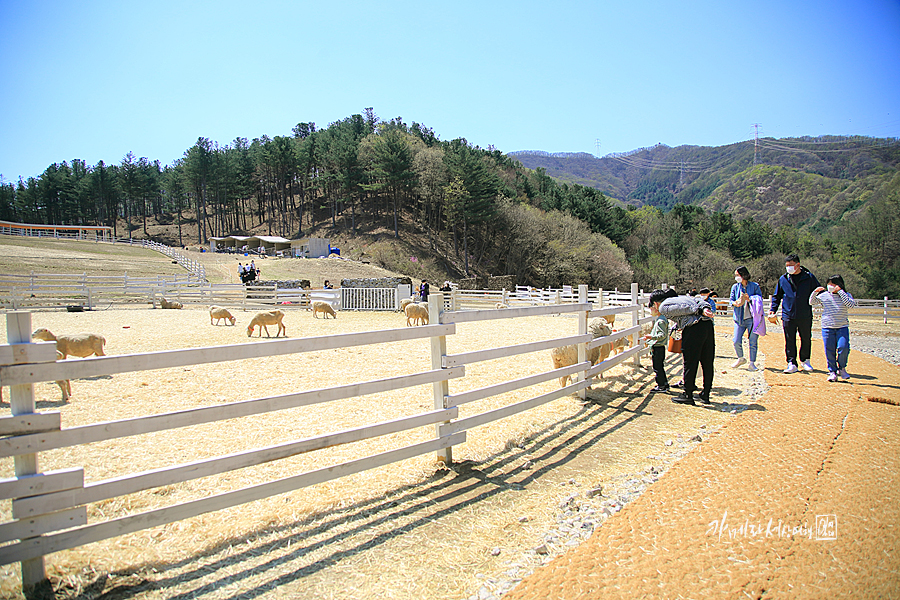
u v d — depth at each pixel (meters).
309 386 7.36
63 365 2.50
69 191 101.12
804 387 7.00
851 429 5.05
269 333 14.23
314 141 101.69
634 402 6.43
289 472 4.11
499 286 47.28
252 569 2.77
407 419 3.81
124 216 127.19
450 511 3.48
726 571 2.67
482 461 4.43
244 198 114.19
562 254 62.06
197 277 35.12
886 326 19.12
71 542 2.46
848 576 2.60
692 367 6.32
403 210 96.56
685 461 4.26
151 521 2.67
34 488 2.38
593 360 7.11
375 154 84.00
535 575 2.69
